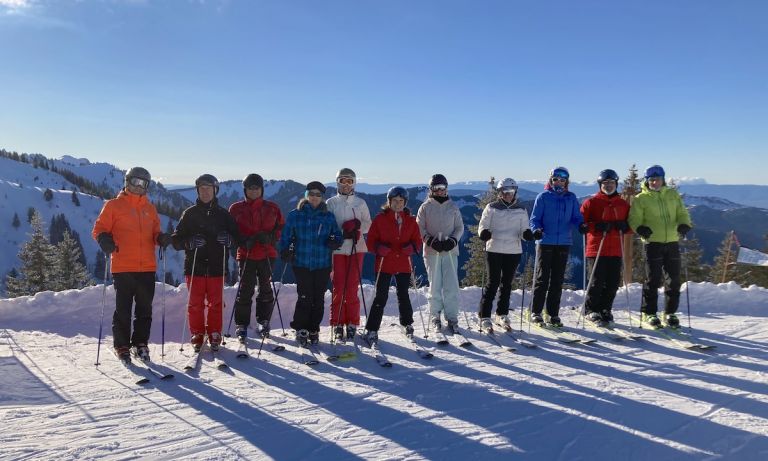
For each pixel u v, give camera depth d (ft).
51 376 14.97
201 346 17.29
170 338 25.50
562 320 23.13
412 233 18.88
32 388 13.94
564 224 20.84
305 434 11.35
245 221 18.99
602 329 21.22
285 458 10.26
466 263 77.71
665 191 21.22
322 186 18.17
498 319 21.36
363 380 14.93
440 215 19.92
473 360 16.98
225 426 11.70
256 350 17.92
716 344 19.40
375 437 11.23
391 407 12.92
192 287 17.67
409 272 19.13
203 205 17.80
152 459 10.12
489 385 14.57
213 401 13.20
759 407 13.08
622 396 13.80
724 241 96.12
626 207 21.52
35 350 17.95
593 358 17.37
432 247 19.02
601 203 21.45
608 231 21.18
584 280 22.49
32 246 125.08
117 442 10.82
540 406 13.06
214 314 17.88
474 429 11.69
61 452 10.33
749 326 22.53
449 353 17.79
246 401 13.21
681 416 12.48
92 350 18.08
